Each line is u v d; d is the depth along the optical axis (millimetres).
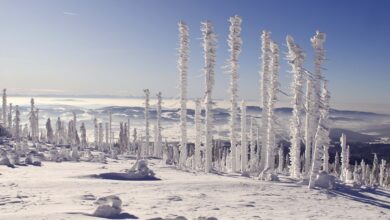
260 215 14625
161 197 17391
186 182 23391
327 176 27406
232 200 17969
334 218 15523
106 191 18609
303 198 21062
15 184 19531
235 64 38844
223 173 36438
